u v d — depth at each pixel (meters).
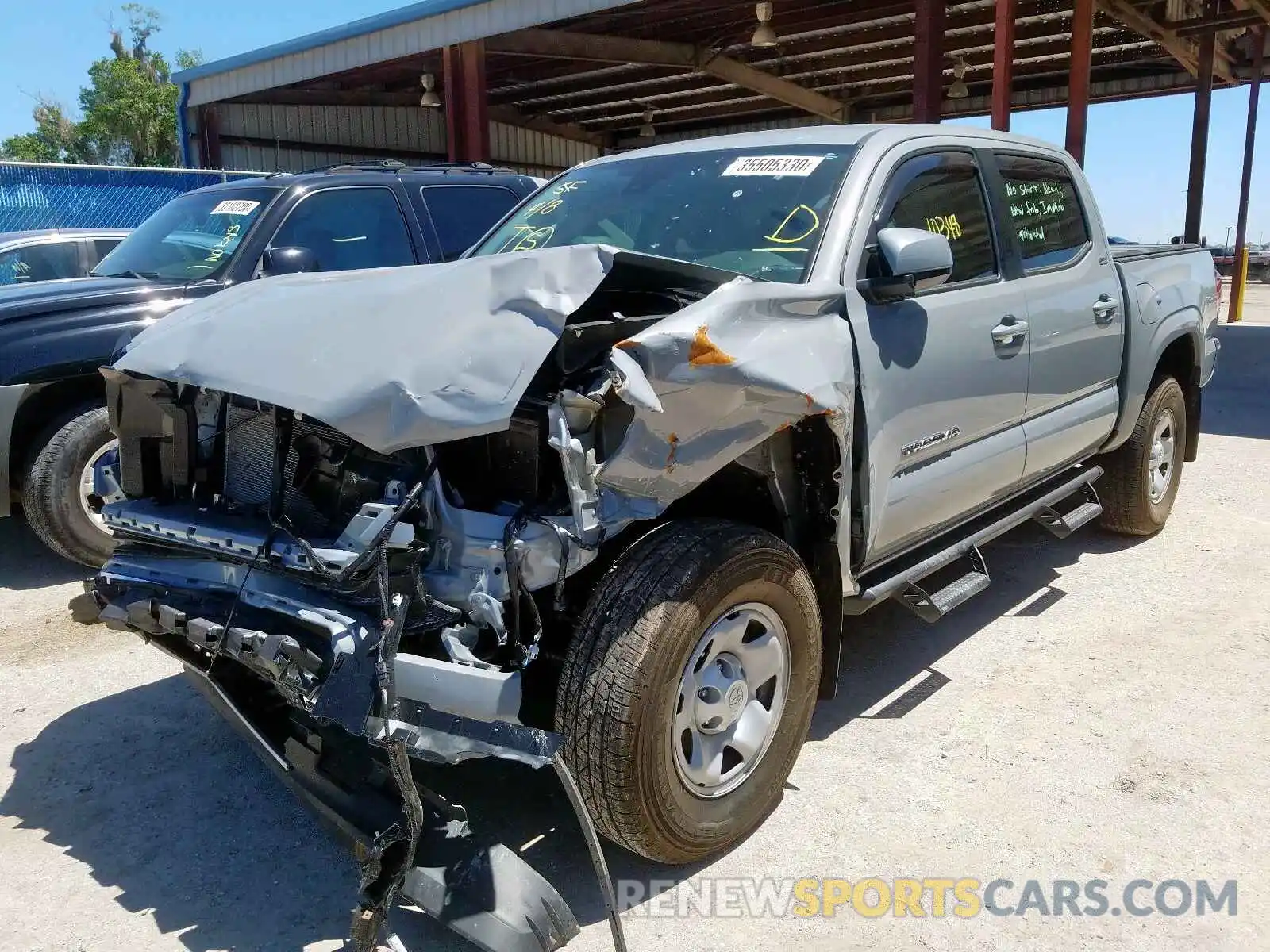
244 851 3.13
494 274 2.71
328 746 2.82
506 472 2.71
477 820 3.20
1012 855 3.03
